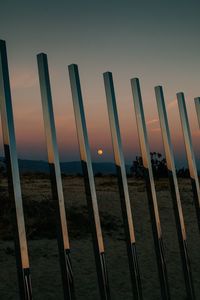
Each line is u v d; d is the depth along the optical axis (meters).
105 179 28.23
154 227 2.84
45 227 8.83
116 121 2.66
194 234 9.66
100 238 2.38
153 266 6.36
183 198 16.30
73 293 2.16
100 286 2.35
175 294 4.61
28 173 29.80
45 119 2.23
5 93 2.04
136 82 2.95
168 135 3.11
